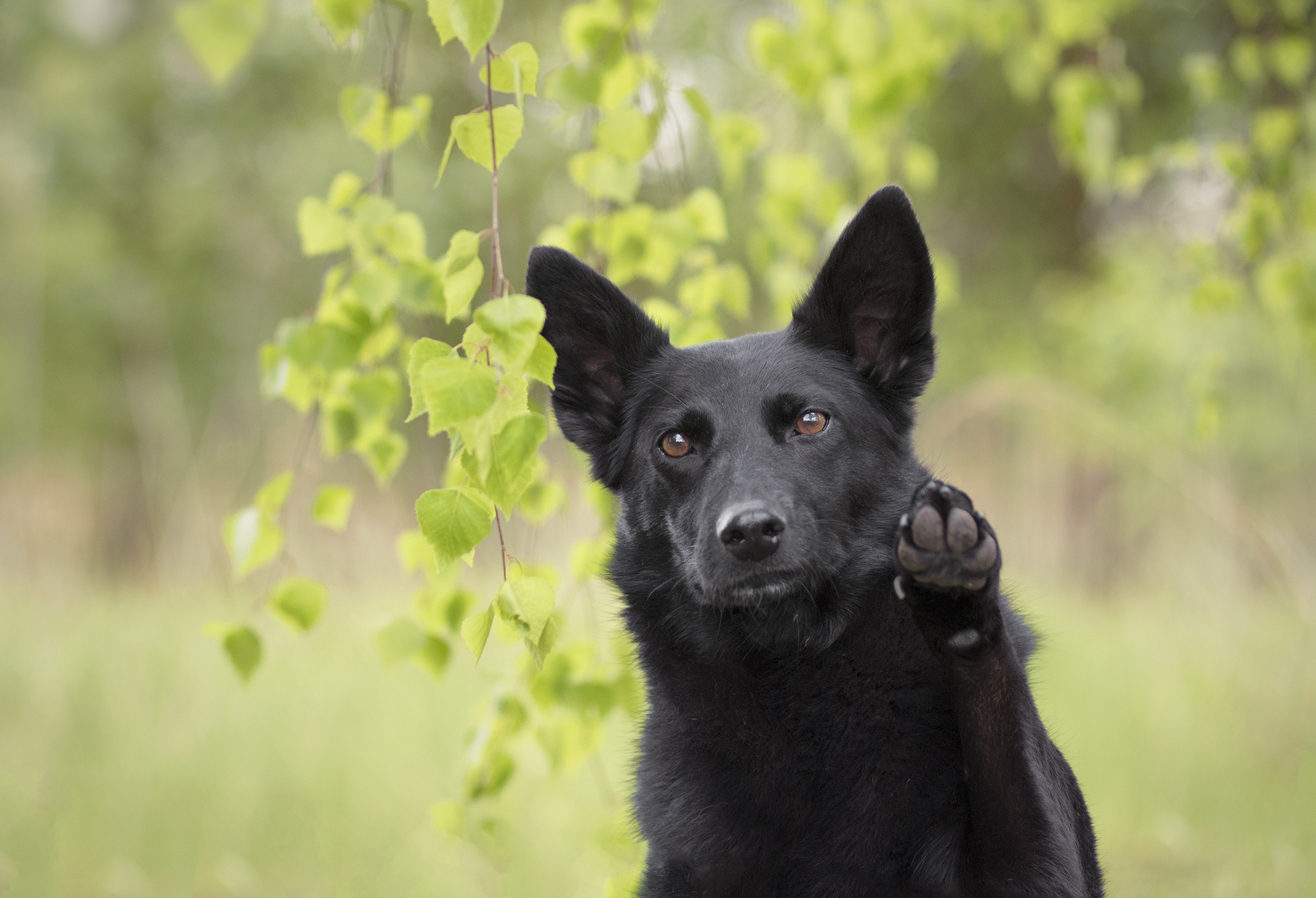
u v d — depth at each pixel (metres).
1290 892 9.84
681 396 6.62
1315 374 15.88
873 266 6.69
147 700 12.70
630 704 7.94
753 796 6.08
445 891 9.83
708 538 6.07
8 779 11.47
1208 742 12.63
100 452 30.81
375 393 7.48
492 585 13.47
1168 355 21.34
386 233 7.05
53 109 26.58
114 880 9.98
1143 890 10.04
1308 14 12.77
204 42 3.47
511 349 4.48
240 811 11.06
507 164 23.44
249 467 17.66
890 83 10.48
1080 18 11.20
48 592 17.14
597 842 8.00
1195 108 14.20
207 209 29.69
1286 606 14.60
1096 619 16.80
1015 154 30.08
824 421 6.41
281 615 7.30
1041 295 29.70
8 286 28.91
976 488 19.28
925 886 5.63
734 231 20.06
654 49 27.73
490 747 7.90
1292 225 10.88
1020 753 5.31
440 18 4.89
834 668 6.07
